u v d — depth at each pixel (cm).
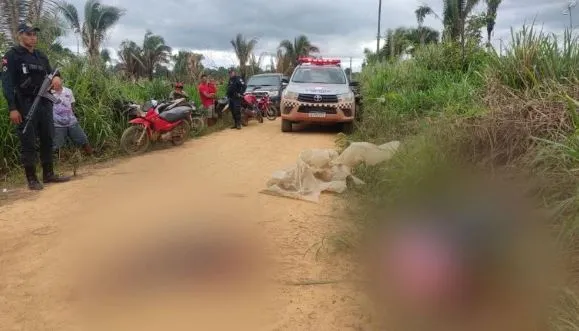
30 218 518
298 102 1200
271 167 769
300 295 343
